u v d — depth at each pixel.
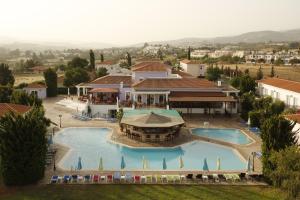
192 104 67.75
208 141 50.59
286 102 73.81
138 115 55.47
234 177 34.50
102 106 67.94
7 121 32.81
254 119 56.94
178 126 51.84
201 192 31.75
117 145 48.88
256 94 90.31
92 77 112.94
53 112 70.81
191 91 69.69
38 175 33.66
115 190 32.09
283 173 28.53
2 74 106.12
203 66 121.06
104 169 38.44
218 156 44.31
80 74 102.44
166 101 68.00
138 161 42.22
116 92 72.75
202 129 57.50
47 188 32.47
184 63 125.81
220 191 31.97
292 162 28.23
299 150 29.53
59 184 33.41
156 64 84.19
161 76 78.06
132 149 47.09
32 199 30.06
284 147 33.06
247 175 35.00
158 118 52.34
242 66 189.00
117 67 137.00
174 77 77.19
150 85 69.81
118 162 41.69
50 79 92.25
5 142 32.22
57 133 54.44
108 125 59.50
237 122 61.72
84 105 71.75
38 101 58.53
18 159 32.38
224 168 39.09
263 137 34.47
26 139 32.38
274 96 80.25
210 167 39.81
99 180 34.34
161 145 48.44
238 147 47.50
